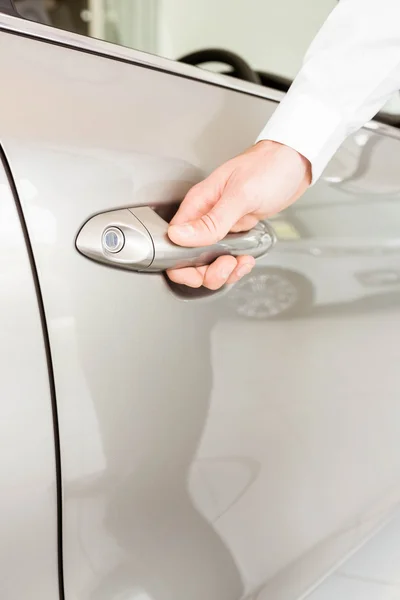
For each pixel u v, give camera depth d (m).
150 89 0.58
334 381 0.70
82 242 0.48
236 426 0.60
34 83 0.50
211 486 0.59
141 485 0.53
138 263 0.51
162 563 0.55
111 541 0.52
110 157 0.51
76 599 0.50
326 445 0.69
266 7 1.33
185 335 0.56
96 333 0.49
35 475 0.46
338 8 0.66
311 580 0.67
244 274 0.58
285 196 0.61
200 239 0.53
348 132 0.67
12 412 0.45
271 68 1.34
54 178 0.47
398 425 0.79
